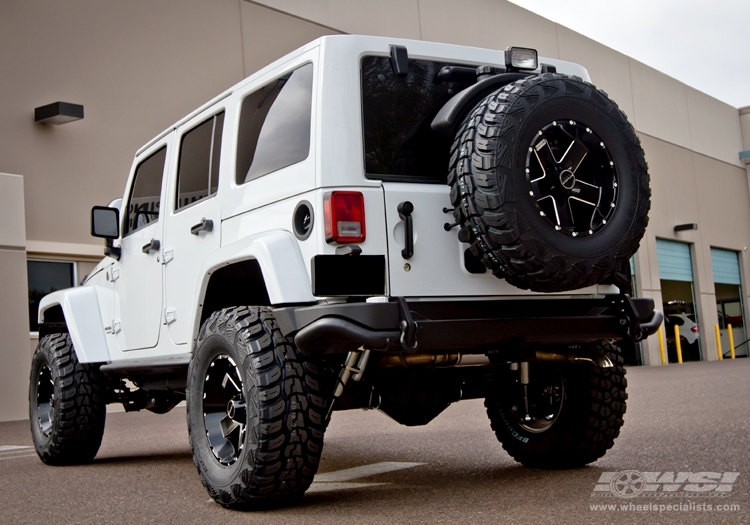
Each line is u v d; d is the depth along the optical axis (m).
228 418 3.76
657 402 8.52
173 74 13.73
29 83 12.12
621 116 3.71
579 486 3.87
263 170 3.95
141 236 5.13
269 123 3.98
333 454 5.71
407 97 3.78
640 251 22.59
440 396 4.12
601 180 3.65
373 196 3.52
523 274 3.42
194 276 4.45
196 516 3.54
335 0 16.45
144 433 8.00
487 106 3.48
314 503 3.71
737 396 8.52
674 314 24.09
